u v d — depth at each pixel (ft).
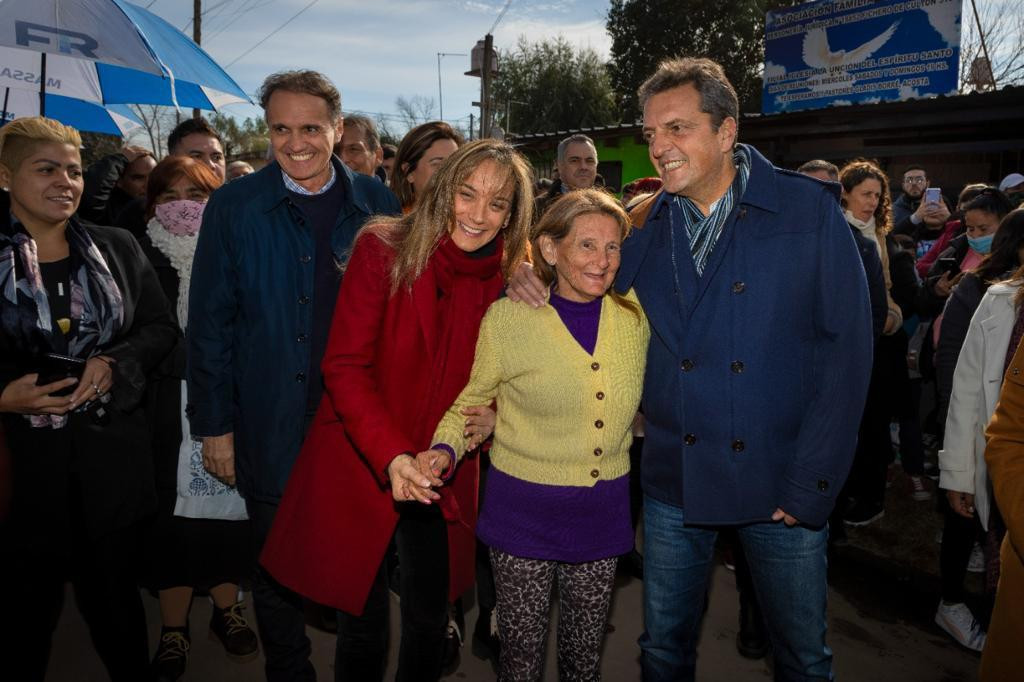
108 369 7.35
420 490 5.97
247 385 7.72
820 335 6.63
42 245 7.30
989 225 13.07
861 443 12.45
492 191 6.46
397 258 6.51
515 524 6.99
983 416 8.77
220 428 7.79
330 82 7.60
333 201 8.02
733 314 6.64
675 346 6.93
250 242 7.52
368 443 6.19
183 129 12.59
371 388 6.48
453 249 6.64
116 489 7.45
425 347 6.71
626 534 7.22
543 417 6.89
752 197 6.57
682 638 7.58
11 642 7.30
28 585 7.28
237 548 9.53
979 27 51.57
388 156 16.69
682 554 7.36
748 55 74.33
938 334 11.28
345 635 7.23
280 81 7.39
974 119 27.43
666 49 75.61
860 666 9.68
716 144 6.56
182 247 9.08
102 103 18.11
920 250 19.35
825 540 7.01
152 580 9.25
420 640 7.23
